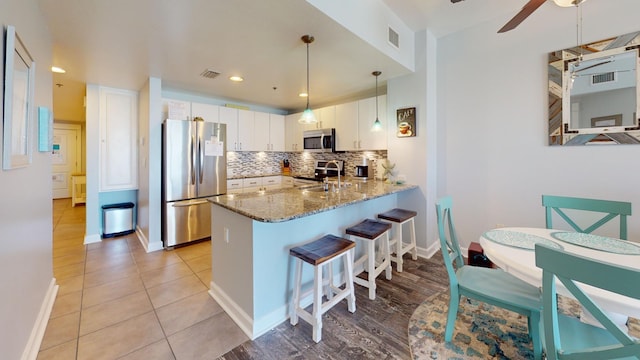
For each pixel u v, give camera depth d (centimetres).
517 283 168
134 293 233
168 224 344
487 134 296
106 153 373
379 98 382
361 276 274
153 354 163
